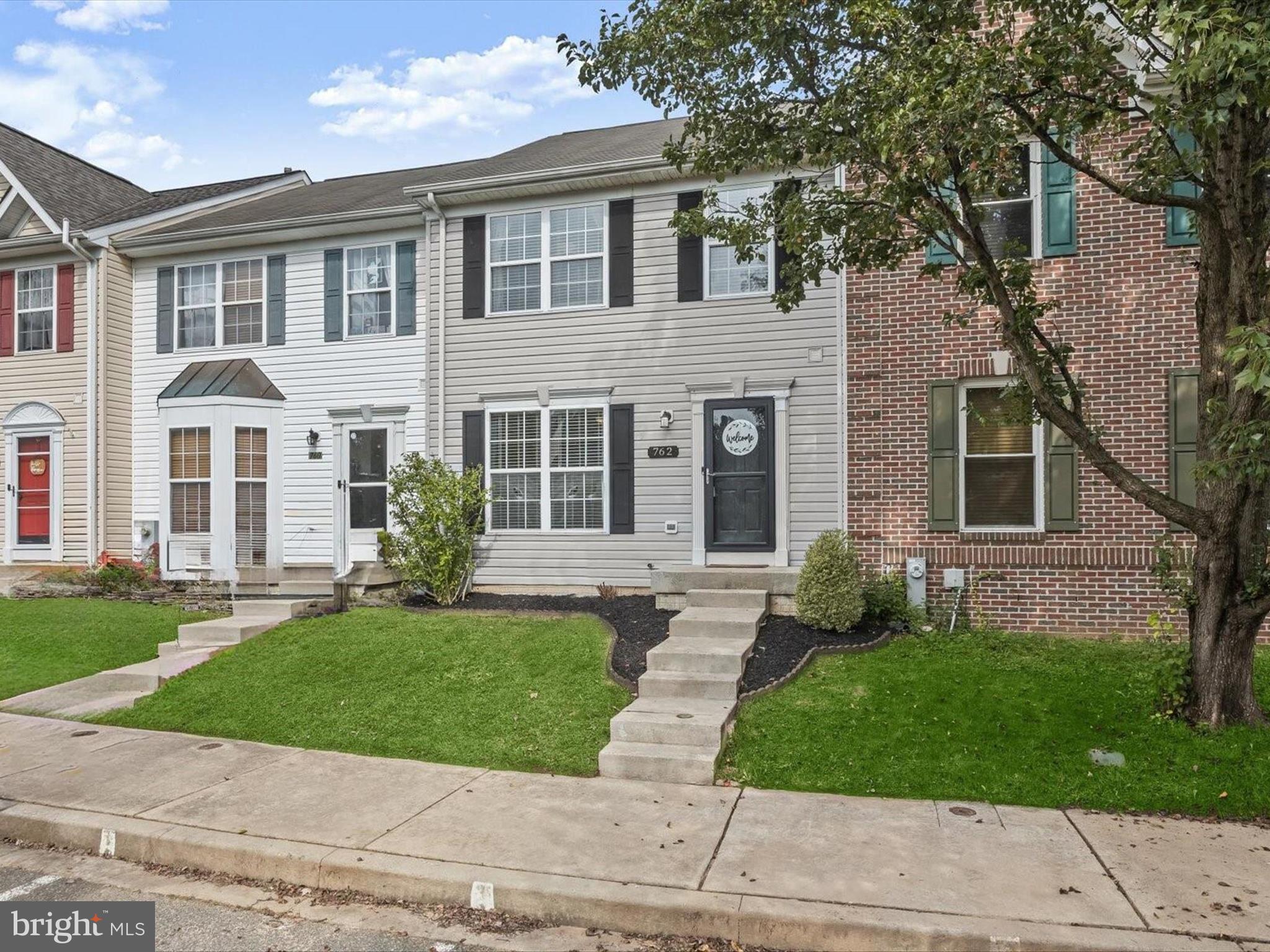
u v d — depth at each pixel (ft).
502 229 40.50
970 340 32.65
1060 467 31.40
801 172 35.96
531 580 39.24
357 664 28.76
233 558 42.63
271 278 45.80
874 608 31.19
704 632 29.22
